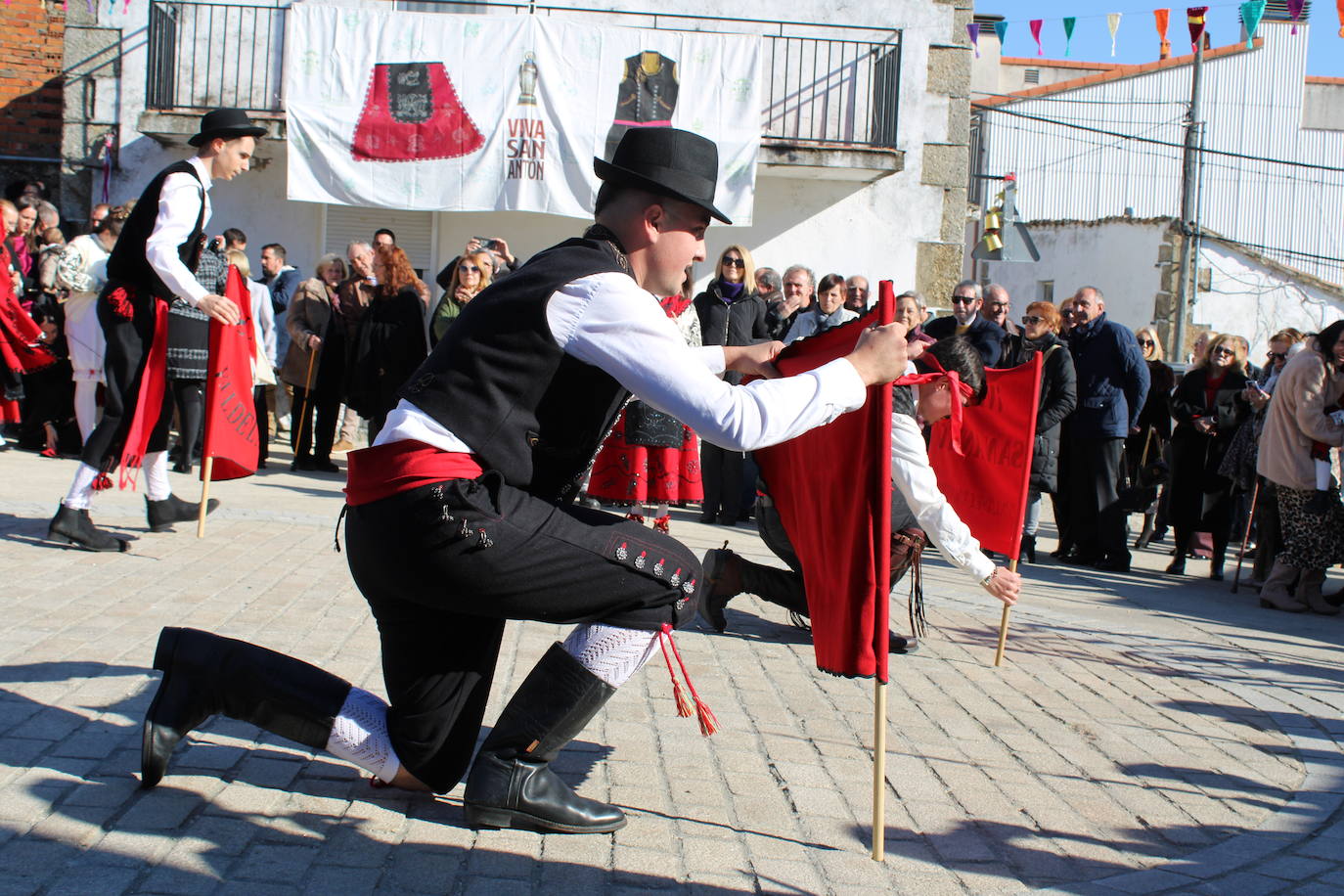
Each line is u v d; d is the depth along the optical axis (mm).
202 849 2779
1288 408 7250
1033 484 8516
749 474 9406
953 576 7461
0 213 8648
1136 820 3465
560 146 12562
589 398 2756
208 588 5305
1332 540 7215
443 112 12516
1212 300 25516
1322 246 32094
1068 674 5145
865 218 13914
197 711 3057
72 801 2971
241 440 6281
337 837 2912
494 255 10094
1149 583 8180
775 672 4773
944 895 2857
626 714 4090
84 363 9031
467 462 2717
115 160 13438
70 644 4277
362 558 2809
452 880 2729
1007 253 20375
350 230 13477
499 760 2982
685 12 13625
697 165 2816
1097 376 8594
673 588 2959
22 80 14328
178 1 13078
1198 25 11992
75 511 5824
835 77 13703
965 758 3900
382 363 9812
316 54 12492
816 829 3217
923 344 4320
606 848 2975
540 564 2756
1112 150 31953
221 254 7129
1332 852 3277
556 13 13531
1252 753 4188
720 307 8633
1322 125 32719
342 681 3074
